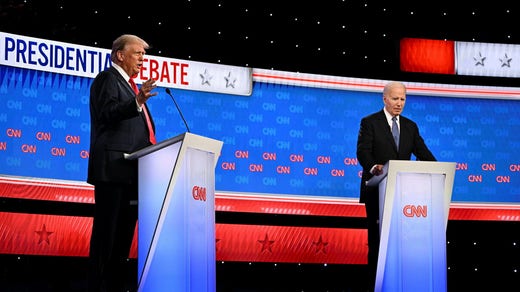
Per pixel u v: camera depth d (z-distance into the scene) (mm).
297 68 7121
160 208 3633
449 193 4254
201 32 6879
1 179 5844
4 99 5902
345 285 6957
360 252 6914
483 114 7227
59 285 5820
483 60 7332
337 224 7027
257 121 6789
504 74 7336
